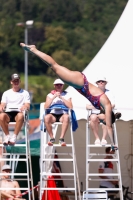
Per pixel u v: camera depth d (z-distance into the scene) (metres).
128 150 49.12
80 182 49.19
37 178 51.72
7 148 46.38
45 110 37.72
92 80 46.41
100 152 49.19
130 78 45.94
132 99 44.25
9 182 39.34
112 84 45.81
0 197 38.03
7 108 37.38
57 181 47.25
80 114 44.00
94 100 31.52
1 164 40.91
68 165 49.06
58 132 47.72
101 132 48.84
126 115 43.31
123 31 48.88
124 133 48.97
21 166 50.50
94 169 49.44
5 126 36.59
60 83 38.22
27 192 39.09
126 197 45.91
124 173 49.19
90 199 37.94
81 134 48.81
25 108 36.56
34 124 69.94
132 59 47.06
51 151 41.31
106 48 48.47
